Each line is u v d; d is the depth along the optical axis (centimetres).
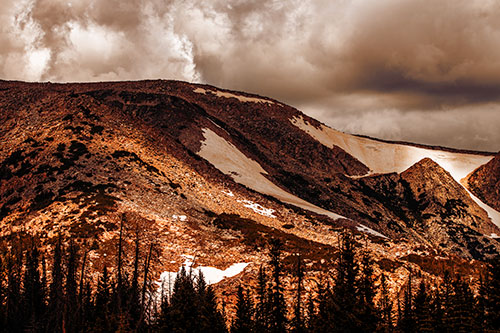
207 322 5366
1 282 6175
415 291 6369
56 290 5853
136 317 5738
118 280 5916
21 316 5847
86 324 5584
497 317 5206
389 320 5556
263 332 5431
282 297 5678
